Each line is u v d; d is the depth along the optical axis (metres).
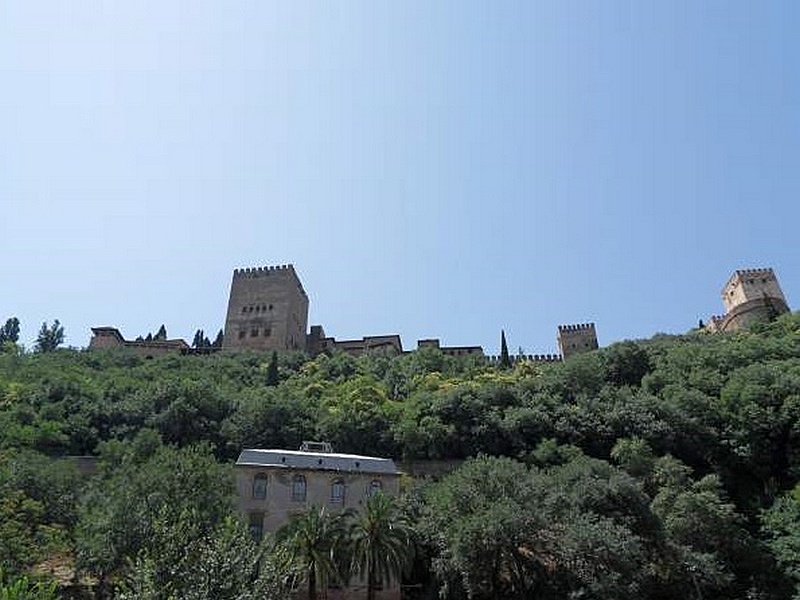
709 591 57.81
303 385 111.06
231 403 92.31
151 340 161.38
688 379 93.00
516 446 82.44
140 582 25.77
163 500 49.88
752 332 121.00
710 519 60.69
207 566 25.67
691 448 78.69
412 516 61.44
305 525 51.91
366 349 160.25
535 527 53.09
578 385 96.50
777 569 59.03
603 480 61.84
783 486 73.00
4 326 171.50
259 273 160.25
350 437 84.31
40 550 48.94
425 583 59.16
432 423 84.19
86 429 83.56
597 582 50.41
